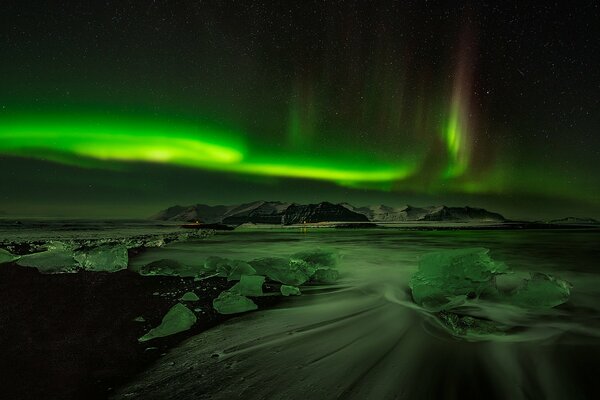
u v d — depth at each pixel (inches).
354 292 246.5
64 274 276.8
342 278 303.0
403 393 103.0
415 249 614.9
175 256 454.6
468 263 241.3
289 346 140.7
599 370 119.3
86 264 304.5
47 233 832.9
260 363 123.6
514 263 416.5
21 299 203.6
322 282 285.6
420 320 177.8
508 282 257.0
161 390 104.3
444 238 1003.9
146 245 601.9
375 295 237.1
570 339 151.2
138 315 181.3
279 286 263.1
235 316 185.6
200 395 101.3
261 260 323.9
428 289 215.2
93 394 102.3
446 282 231.9
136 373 115.6
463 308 203.3
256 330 161.2
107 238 706.2
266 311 195.8
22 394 101.9
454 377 113.8
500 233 1398.9
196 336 152.6
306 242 797.2
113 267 307.6
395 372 116.6
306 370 117.9
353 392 103.7
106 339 147.1
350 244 743.7
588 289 259.3
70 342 142.7
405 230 1781.5
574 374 116.6
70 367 120.0
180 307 172.9
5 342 141.8
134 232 983.6
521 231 1632.6
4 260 310.3
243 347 139.4
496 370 119.1
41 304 194.7
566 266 388.2
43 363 122.8
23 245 503.5
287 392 103.0
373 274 326.3
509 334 156.3
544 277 223.3
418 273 257.8
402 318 181.9
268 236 1088.2
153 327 163.8
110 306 195.9
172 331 156.1
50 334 151.1
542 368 120.8
